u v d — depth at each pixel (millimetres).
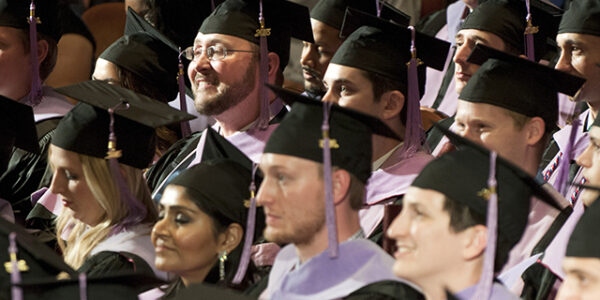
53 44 11672
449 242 5312
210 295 5773
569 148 8414
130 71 10758
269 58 9742
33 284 5855
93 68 14305
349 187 6207
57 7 11742
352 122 6258
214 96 9516
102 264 7770
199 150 9797
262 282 6949
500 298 5344
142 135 8438
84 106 8438
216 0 11328
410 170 8547
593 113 8836
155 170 10383
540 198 5625
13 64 11242
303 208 6098
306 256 6266
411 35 8750
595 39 8562
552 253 7281
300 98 6328
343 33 9391
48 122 11195
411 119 8695
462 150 5512
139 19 11273
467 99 7809
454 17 12258
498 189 5473
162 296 7555
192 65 9664
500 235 5469
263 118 9562
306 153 6117
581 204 7395
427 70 12094
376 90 8672
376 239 8148
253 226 6934
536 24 9492
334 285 6090
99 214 8266
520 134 7719
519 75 7750
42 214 10094
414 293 5996
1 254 6578
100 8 14992
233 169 7492
